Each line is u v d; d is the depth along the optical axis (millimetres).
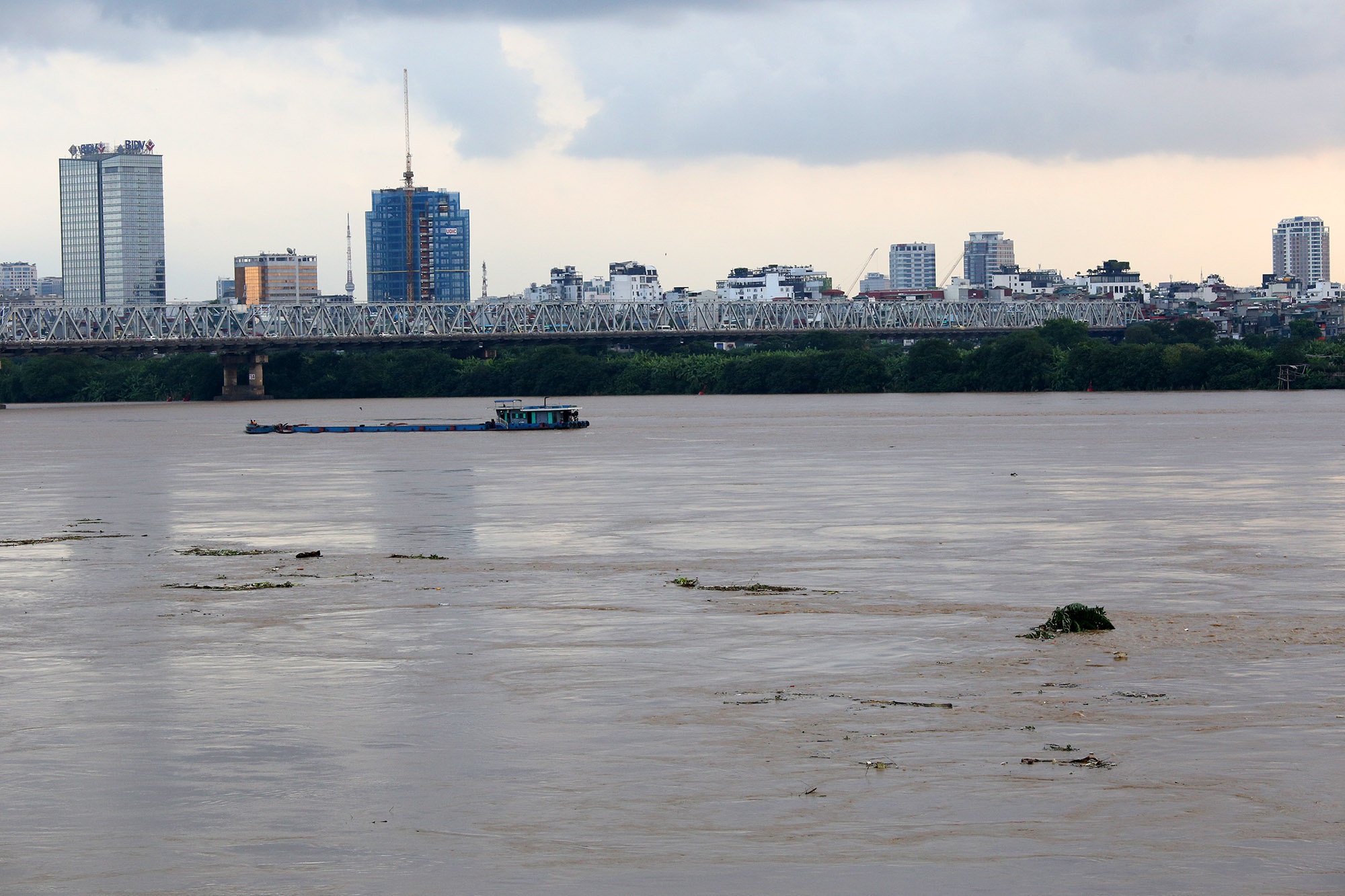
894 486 135250
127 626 66750
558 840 36938
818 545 93000
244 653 59938
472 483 147375
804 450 191750
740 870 34781
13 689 53781
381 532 104125
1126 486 131500
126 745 45781
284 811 39344
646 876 34531
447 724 47938
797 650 58938
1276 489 127250
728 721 47594
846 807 38906
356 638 62906
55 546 98500
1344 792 39406
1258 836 36438
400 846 36688
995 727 46125
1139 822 37438
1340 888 33406
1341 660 55219
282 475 162500
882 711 48469
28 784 41844
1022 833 36812
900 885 33750
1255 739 44312
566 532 102188
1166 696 49781
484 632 64000
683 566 84562
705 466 166000
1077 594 72500
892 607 69125
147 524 113188
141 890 34156
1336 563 82000
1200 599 70438
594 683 53531
